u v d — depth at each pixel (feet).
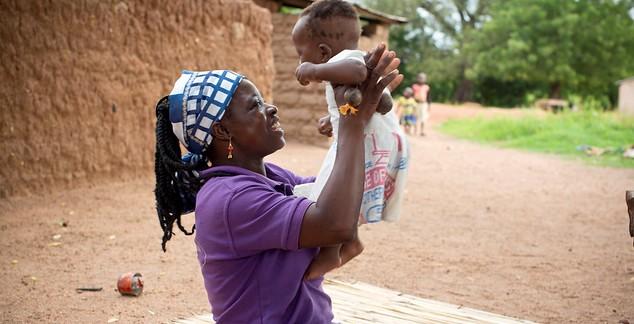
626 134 67.56
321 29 8.55
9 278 18.80
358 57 7.55
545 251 24.21
